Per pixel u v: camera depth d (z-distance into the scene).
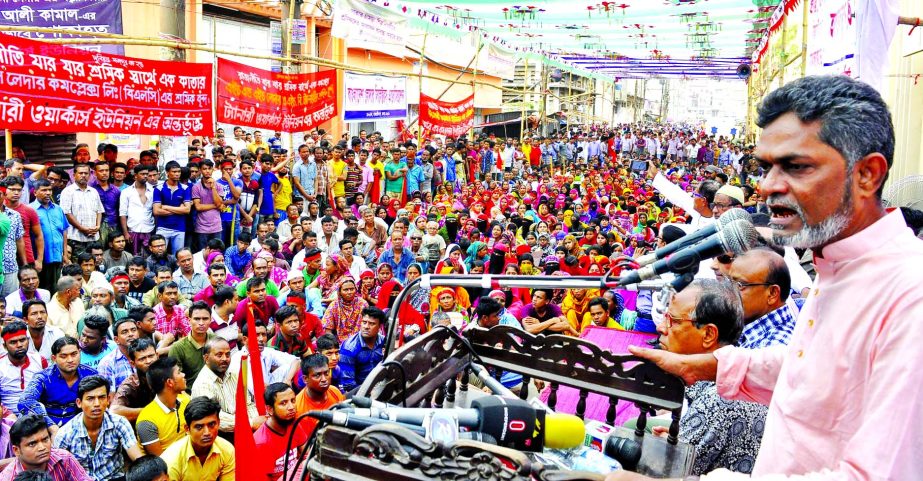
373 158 14.48
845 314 1.36
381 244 10.78
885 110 1.31
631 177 22.94
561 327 6.54
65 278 6.86
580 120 41.62
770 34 14.71
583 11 14.83
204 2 15.88
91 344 5.94
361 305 7.45
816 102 1.31
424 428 1.73
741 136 48.72
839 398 1.37
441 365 2.35
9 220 7.52
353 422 1.67
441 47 24.70
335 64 11.84
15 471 4.48
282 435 4.70
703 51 23.38
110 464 4.95
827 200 1.32
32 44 7.65
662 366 2.26
